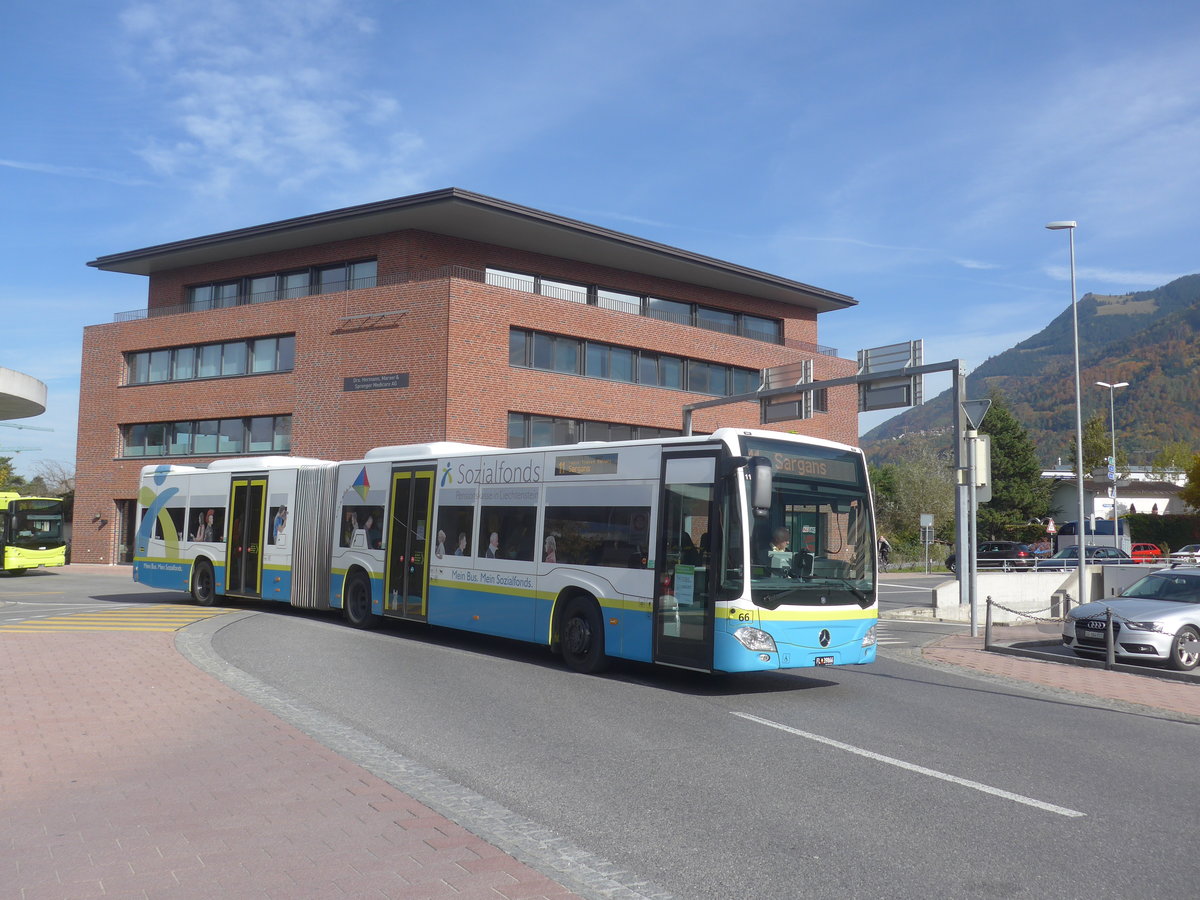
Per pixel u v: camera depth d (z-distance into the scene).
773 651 10.93
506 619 14.04
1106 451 77.75
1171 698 11.86
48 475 83.50
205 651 13.54
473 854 5.18
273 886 4.65
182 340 39.06
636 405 37.34
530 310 34.25
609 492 12.69
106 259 40.16
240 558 20.61
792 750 8.21
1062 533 57.28
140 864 4.95
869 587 11.89
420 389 32.62
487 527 14.66
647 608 11.87
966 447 20.05
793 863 5.30
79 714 8.98
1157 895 4.89
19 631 16.08
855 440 44.53
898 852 5.52
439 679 11.72
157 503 23.22
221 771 6.92
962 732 9.22
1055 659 15.56
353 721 9.06
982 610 25.89
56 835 5.43
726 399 25.70
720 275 40.44
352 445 34.00
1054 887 4.98
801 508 11.53
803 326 45.47
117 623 17.44
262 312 36.78
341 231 35.56
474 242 36.19
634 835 5.77
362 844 5.30
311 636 15.88
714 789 6.86
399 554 16.52
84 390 41.81
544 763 7.57
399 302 33.41
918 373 21.12
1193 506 53.34
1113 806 6.60
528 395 34.03
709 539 11.23
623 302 39.84
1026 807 6.52
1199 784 7.34
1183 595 15.83
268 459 20.41
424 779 6.86
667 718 9.61
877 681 12.84
